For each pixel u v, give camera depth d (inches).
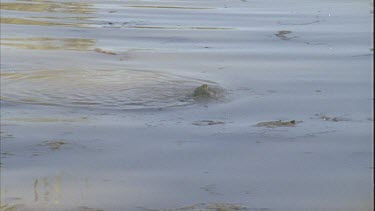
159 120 288.0
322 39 437.4
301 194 225.1
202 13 523.5
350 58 390.3
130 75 348.8
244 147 262.2
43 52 392.2
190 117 293.0
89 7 537.6
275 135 273.6
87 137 269.0
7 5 529.7
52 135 270.2
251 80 346.3
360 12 524.1
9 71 352.8
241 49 410.9
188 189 227.0
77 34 442.6
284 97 320.5
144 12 522.9
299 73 359.9
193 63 376.8
